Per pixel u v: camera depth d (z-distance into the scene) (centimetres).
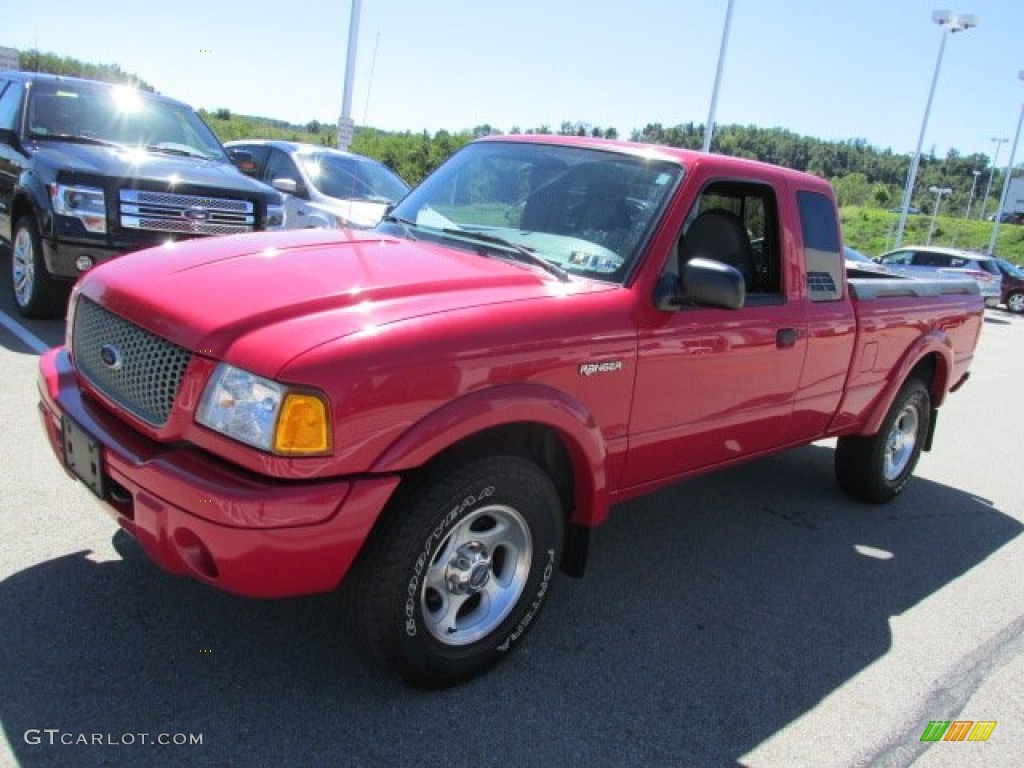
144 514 259
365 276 298
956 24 2666
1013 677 361
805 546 477
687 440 370
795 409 434
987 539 526
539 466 302
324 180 1002
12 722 258
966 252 2505
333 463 246
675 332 343
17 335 664
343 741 268
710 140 2058
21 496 397
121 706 271
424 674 289
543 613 365
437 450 262
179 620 320
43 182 670
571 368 302
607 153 387
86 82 828
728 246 396
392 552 267
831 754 296
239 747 259
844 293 456
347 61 1398
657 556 441
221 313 266
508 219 382
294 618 330
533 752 275
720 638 363
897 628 394
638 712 303
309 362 243
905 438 568
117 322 293
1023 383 1188
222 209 732
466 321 276
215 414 252
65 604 320
